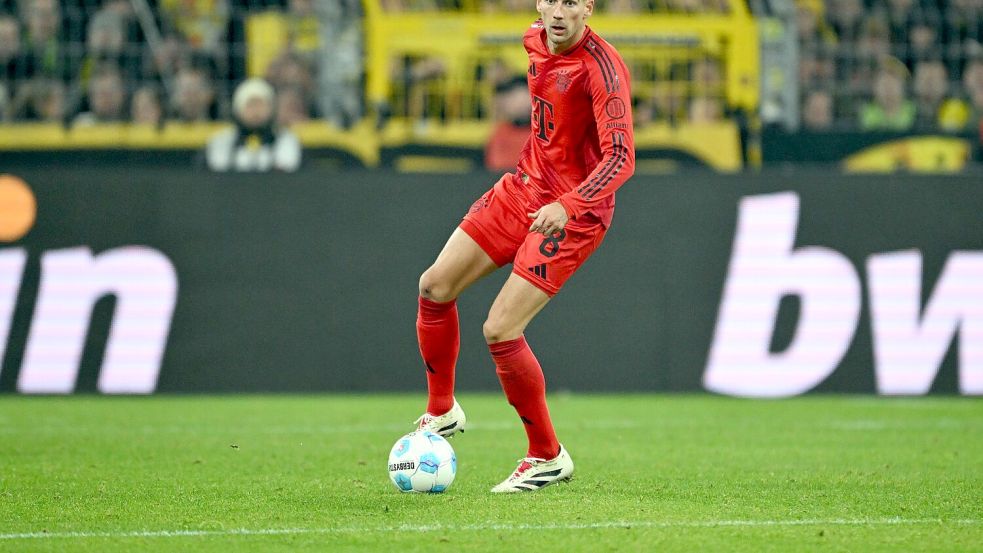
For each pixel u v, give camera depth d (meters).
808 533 16.30
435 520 16.97
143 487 20.27
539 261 19.20
